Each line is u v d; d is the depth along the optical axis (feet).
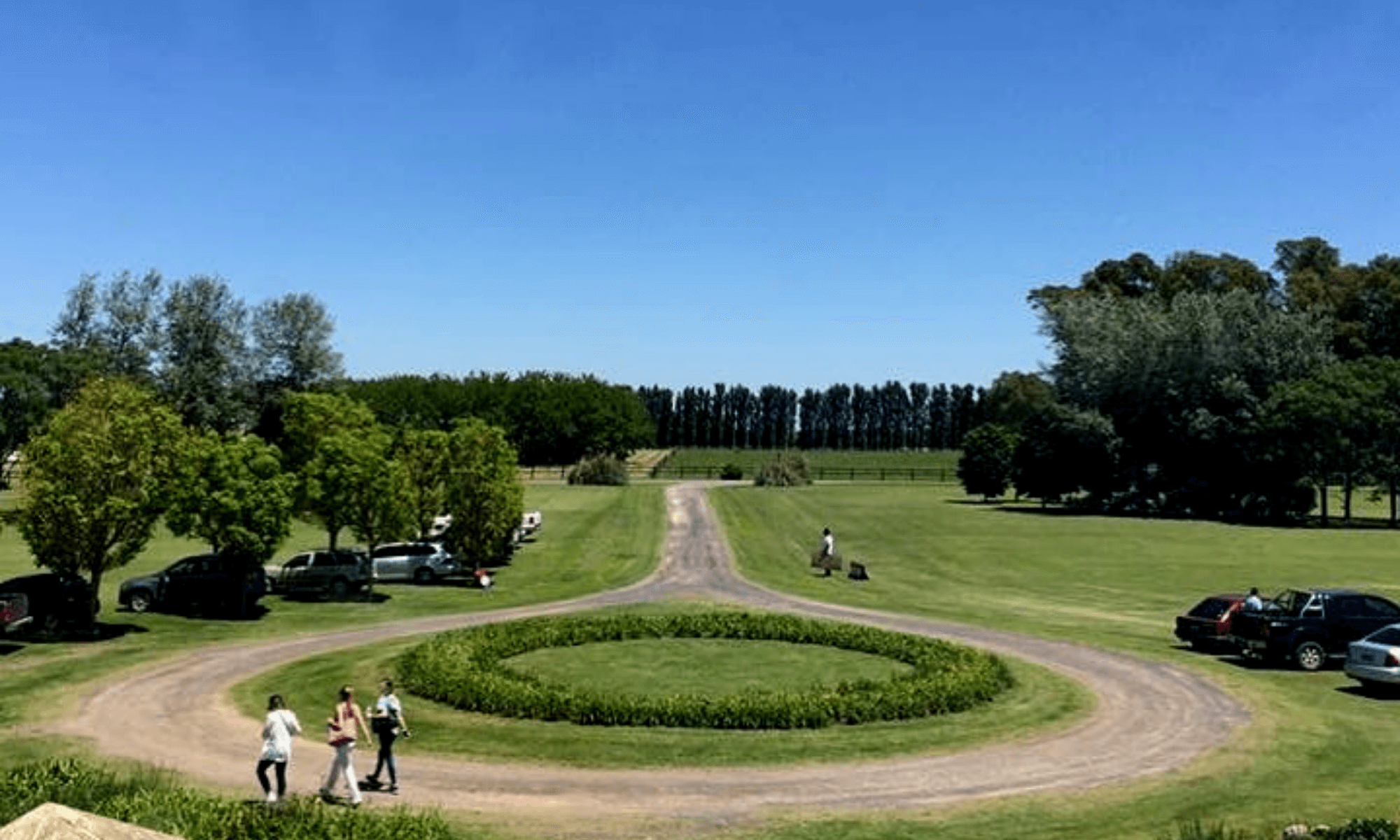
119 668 94.94
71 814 29.07
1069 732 74.33
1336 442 247.29
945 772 64.69
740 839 53.26
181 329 314.35
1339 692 87.92
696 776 63.62
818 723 74.33
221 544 124.06
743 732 73.05
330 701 83.10
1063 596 150.20
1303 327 279.28
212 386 310.86
